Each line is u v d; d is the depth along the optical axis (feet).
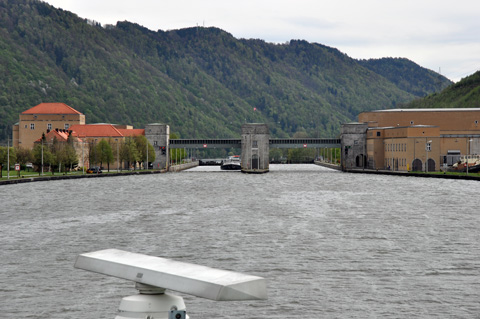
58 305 149.89
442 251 219.61
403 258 206.18
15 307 148.56
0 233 273.13
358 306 148.66
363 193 503.20
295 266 193.98
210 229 281.95
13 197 466.29
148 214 350.84
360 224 296.10
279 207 388.78
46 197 468.34
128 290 163.43
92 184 634.84
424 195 473.67
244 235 261.03
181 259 208.54
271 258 207.72
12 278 179.01
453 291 161.79
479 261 200.13
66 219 326.65
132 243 242.99
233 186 617.21
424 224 295.07
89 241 248.93
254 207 390.63
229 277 26.89
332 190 545.03
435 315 141.28
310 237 253.44
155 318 29.84
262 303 152.05
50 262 203.31
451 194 480.23
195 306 150.82
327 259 204.95
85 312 144.05
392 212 351.46
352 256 210.18
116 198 463.83
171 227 290.76
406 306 148.36
